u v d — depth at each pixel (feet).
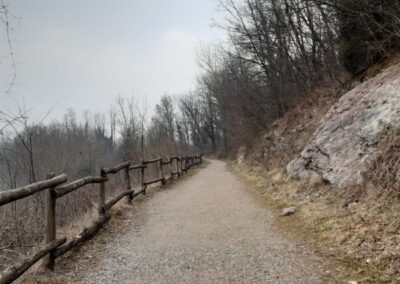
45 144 36.58
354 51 37.63
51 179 17.06
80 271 16.46
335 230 19.54
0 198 12.85
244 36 81.20
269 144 61.21
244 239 20.80
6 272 13.00
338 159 27.30
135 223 25.63
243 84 88.38
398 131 22.12
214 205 31.89
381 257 15.24
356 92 32.12
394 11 29.99
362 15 31.83
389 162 20.85
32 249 19.25
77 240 19.16
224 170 82.64
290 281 14.61
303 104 54.49
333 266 15.76
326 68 48.65
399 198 18.56
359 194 21.93
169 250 19.21
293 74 65.67
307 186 29.96
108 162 89.81
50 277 15.37
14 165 27.14
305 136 43.68
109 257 18.31
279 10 67.46
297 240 19.84
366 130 25.80
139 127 89.86
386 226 17.25
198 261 17.37
